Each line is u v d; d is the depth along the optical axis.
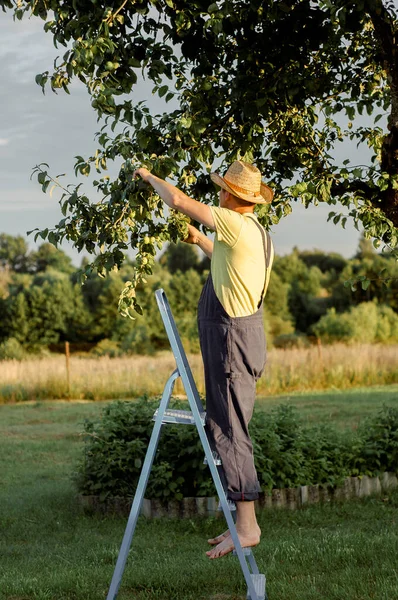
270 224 5.94
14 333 42.59
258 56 4.94
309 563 5.66
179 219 4.95
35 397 20.27
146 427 8.34
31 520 7.84
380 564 5.49
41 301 42.91
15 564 6.10
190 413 3.98
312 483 8.29
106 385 20.27
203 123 4.69
